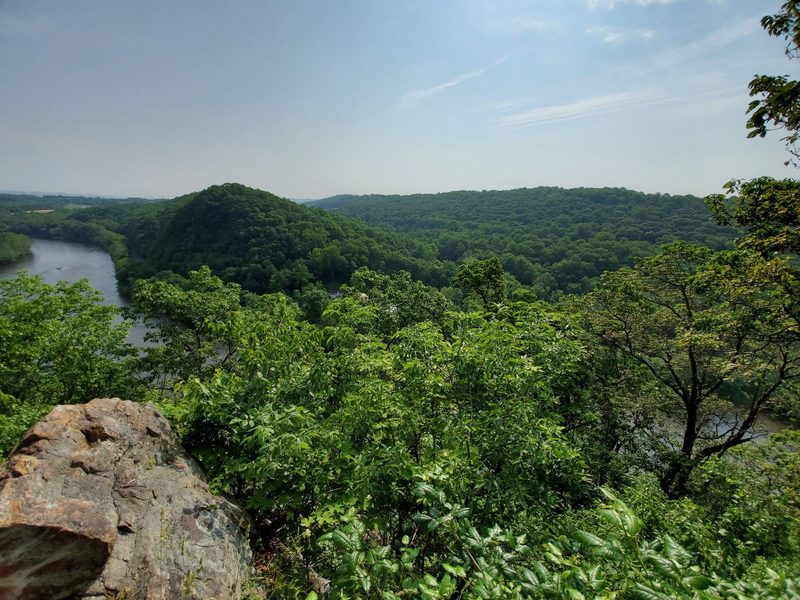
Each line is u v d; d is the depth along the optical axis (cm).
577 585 225
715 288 1179
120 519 334
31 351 1344
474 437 453
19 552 273
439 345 527
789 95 508
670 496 1155
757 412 1288
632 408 1364
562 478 489
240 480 498
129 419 426
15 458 328
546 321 636
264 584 391
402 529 427
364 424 457
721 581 220
